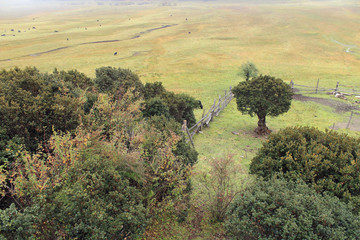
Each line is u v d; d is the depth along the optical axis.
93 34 112.31
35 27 148.62
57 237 7.44
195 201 12.79
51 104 12.42
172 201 10.64
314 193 8.98
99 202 8.32
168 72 49.09
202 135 21.48
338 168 10.23
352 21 109.75
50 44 88.62
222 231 10.79
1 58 66.44
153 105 18.97
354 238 7.48
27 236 6.90
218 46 74.25
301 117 26.17
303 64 53.16
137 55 67.19
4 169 9.23
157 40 90.25
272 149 11.62
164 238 10.40
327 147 11.41
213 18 146.50
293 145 11.48
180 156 11.91
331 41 77.06
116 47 80.12
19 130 11.11
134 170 9.80
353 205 8.94
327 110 28.23
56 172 8.74
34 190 7.67
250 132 22.50
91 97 15.95
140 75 46.16
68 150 9.06
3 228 6.64
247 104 20.92
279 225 7.91
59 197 7.70
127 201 9.01
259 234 8.26
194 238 10.47
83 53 71.81
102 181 8.99
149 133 11.91
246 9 184.38
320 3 197.88
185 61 58.00
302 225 7.72
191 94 35.47
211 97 34.00
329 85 38.00
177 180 10.60
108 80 21.44
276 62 55.22
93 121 12.19
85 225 7.65
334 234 7.48
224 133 22.09
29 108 11.56
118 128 12.59
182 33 103.25
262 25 111.88
